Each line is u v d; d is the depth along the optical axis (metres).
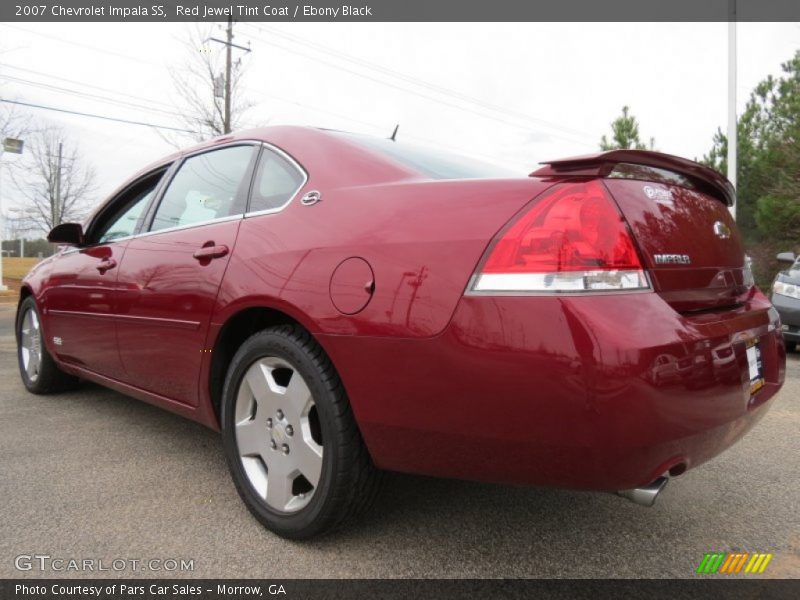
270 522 2.10
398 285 1.75
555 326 1.50
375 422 1.80
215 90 19.28
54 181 29.30
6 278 25.55
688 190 2.01
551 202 1.63
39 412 3.72
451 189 1.85
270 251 2.16
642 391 1.44
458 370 1.62
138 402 3.99
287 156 2.42
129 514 2.28
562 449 1.52
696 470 2.83
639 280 1.58
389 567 1.92
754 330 1.99
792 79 16.84
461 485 2.58
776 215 15.62
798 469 2.84
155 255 2.76
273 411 2.13
